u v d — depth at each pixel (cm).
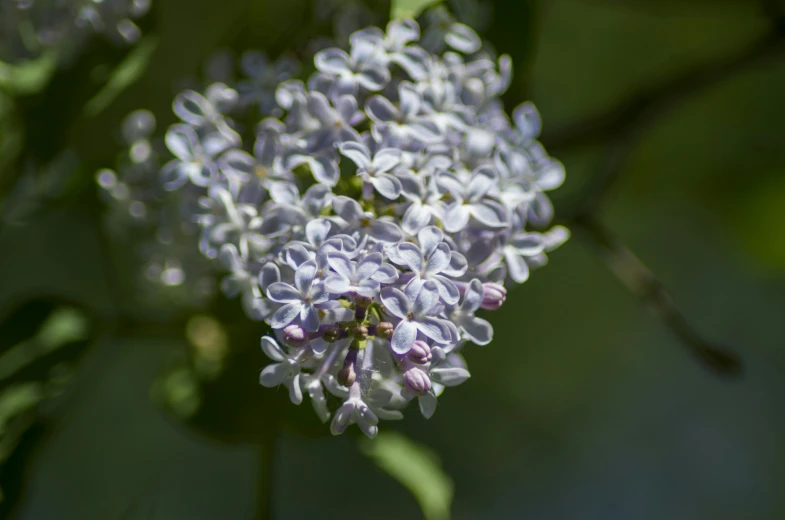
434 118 59
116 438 110
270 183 58
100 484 109
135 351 106
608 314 121
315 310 56
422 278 56
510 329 118
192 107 61
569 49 95
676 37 94
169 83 68
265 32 66
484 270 58
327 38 64
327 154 58
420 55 59
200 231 62
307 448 73
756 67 72
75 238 91
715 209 98
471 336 57
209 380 66
